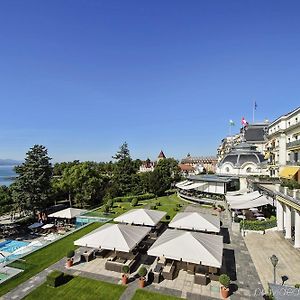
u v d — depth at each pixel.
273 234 30.05
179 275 20.64
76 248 27.25
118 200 58.59
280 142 48.81
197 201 53.03
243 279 19.64
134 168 77.81
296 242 25.58
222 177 60.94
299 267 21.55
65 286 19.08
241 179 60.59
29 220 43.78
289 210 28.20
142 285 18.78
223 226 34.06
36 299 17.42
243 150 66.25
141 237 23.06
